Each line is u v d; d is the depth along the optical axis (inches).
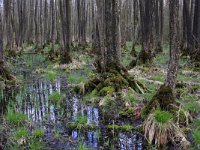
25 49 1505.9
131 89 492.4
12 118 369.4
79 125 357.1
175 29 342.3
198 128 329.4
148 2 853.8
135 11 1206.3
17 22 1674.5
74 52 1212.5
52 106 450.0
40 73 777.6
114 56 518.6
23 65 936.3
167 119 311.1
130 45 1578.5
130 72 688.4
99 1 609.3
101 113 409.1
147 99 450.9
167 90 360.5
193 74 674.8
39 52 1344.7
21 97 505.7
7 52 1216.2
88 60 972.6
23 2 1578.5
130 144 307.7
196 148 295.9
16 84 624.1
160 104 359.6
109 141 315.3
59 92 539.2
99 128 352.5
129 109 400.2
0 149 296.0
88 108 434.6
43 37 1817.2
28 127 356.8
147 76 648.4
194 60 784.9
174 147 299.7
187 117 346.9
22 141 314.3
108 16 510.9
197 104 413.4
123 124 363.6
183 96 469.1
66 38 877.2
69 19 884.6
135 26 1194.0
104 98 455.8
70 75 688.4
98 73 596.4
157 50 1180.5
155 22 1175.0
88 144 308.3
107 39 517.3
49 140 319.9
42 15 1926.7
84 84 525.3
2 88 584.1
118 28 513.3
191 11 1047.6
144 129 327.3
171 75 358.0
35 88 583.8
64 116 398.6
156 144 304.0
